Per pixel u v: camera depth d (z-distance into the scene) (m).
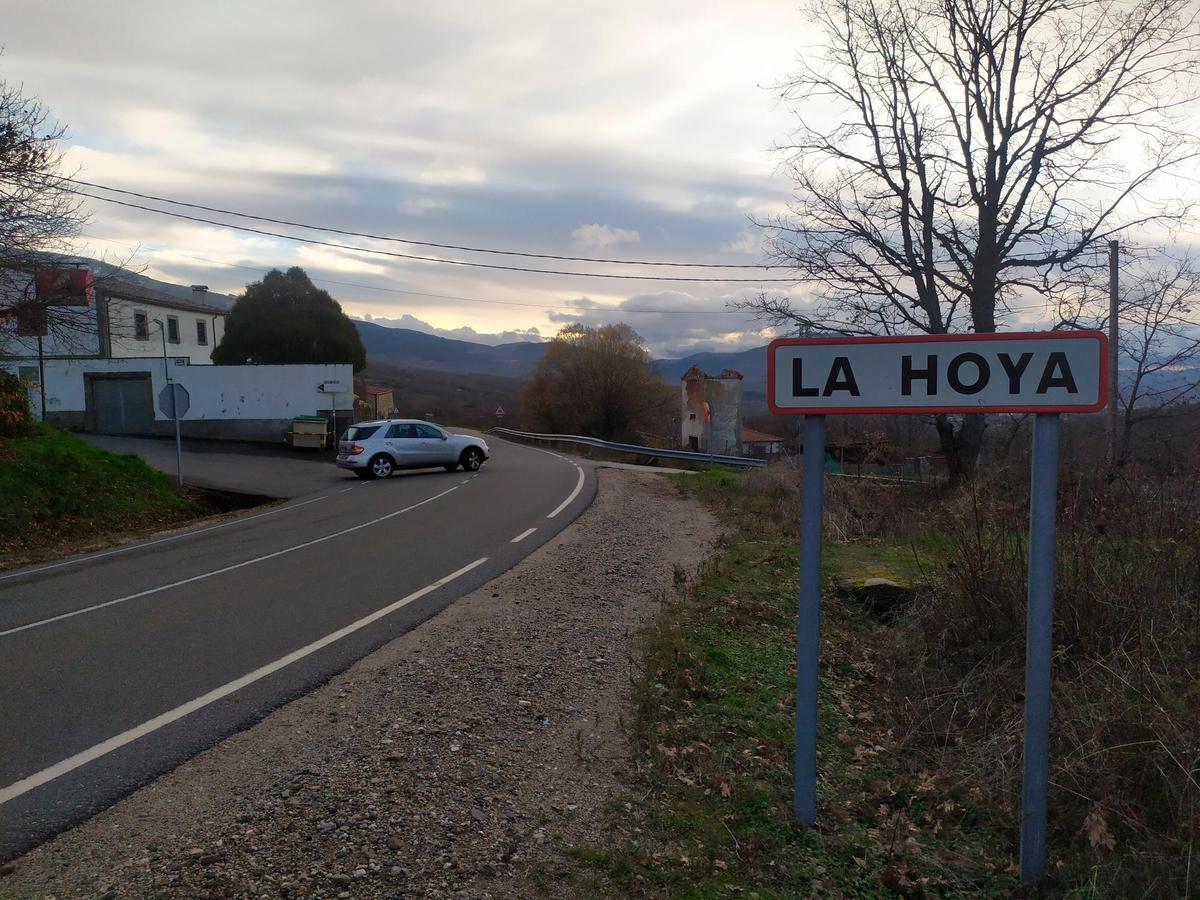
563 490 20.80
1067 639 5.63
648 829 4.07
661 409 59.19
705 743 5.03
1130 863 3.79
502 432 56.62
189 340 47.50
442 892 3.46
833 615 7.80
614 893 3.52
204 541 14.54
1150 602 5.61
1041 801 3.81
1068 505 7.03
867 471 19.42
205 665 6.69
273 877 3.52
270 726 5.30
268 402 36.06
